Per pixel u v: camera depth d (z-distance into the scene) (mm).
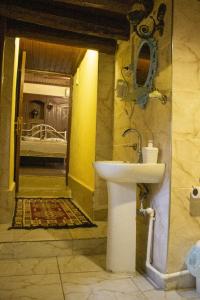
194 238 1969
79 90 4492
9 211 3000
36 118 8438
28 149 6930
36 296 1794
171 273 1933
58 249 2506
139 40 2473
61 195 4629
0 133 2979
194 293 1893
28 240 2467
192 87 1964
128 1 2369
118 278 2090
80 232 2744
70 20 2709
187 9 1972
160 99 2014
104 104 3285
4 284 1948
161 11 2066
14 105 3551
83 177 3871
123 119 2846
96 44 3199
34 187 4738
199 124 1980
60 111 8594
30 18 2639
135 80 2469
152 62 2166
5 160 2996
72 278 2070
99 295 1836
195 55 1980
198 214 1979
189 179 1954
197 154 1973
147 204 2215
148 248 2098
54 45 3922
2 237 2525
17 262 2332
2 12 2545
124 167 1930
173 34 1933
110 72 3309
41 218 3191
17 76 4004
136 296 1837
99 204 3197
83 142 3973
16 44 3277
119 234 2182
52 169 7129
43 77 7449
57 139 7895
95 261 2400
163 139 2010
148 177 1958
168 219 1917
